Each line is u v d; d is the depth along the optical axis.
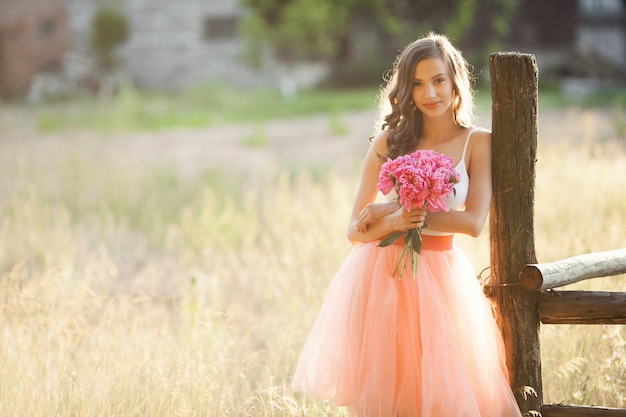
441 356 3.71
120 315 5.52
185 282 6.91
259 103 25.28
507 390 3.80
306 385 3.99
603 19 28.36
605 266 4.01
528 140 3.86
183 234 8.84
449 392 3.64
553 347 4.66
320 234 7.88
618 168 9.16
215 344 4.78
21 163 11.16
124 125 21.14
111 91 28.20
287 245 7.74
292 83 28.45
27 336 4.86
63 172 12.38
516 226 3.88
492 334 3.86
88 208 10.42
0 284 5.71
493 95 3.89
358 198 4.13
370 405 3.74
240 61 29.17
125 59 29.64
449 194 3.68
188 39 29.48
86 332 4.96
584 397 4.27
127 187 11.58
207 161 14.40
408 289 3.86
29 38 29.02
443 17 27.81
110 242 8.88
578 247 6.39
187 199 10.97
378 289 3.89
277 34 27.34
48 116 22.20
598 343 4.68
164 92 28.98
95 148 15.91
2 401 4.11
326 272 6.71
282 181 10.15
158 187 11.70
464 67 4.03
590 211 7.83
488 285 3.99
